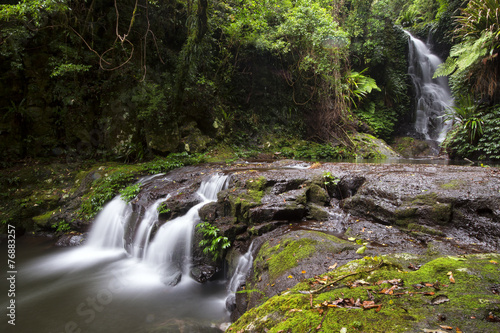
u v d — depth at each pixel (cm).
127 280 429
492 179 356
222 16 948
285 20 1054
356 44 1310
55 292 394
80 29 800
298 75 1147
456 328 138
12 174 705
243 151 978
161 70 924
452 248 269
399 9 1775
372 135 1255
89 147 817
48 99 784
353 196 416
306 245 297
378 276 207
